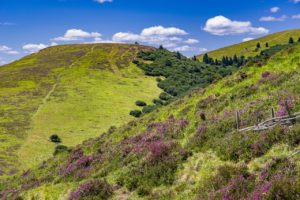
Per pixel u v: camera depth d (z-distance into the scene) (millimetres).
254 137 15219
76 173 23875
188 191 14141
